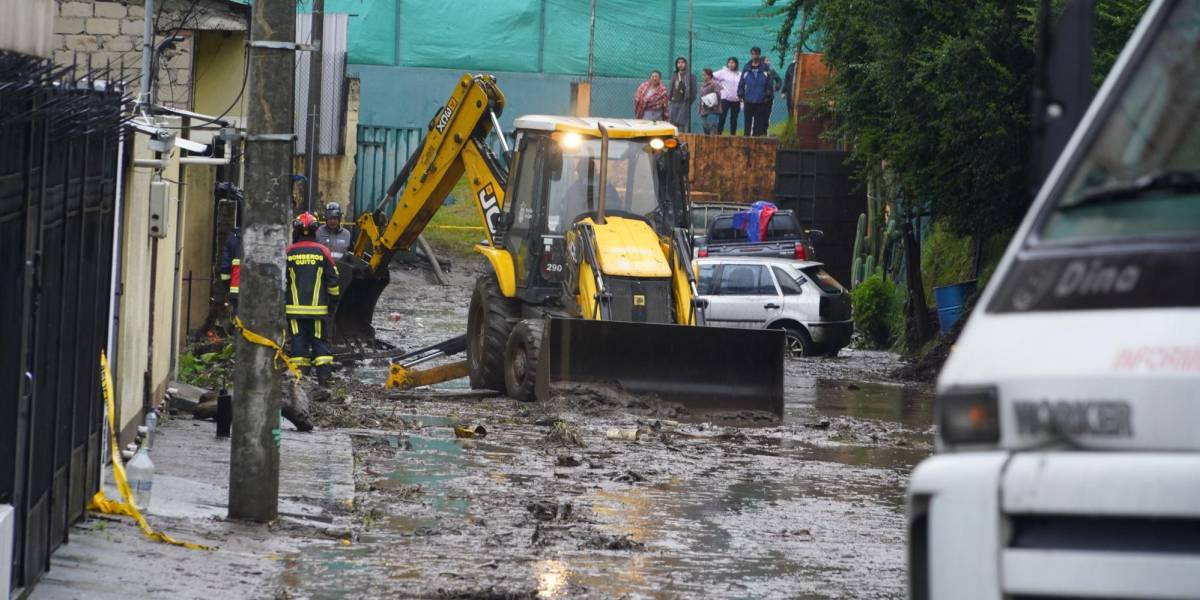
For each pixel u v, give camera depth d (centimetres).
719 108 10281
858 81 6506
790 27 7406
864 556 2408
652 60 10869
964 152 5662
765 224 8175
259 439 2356
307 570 2078
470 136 5197
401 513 2616
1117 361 856
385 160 10412
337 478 2894
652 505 2831
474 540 2395
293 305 4631
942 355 6003
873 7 5806
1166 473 819
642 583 2128
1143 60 1020
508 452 3462
